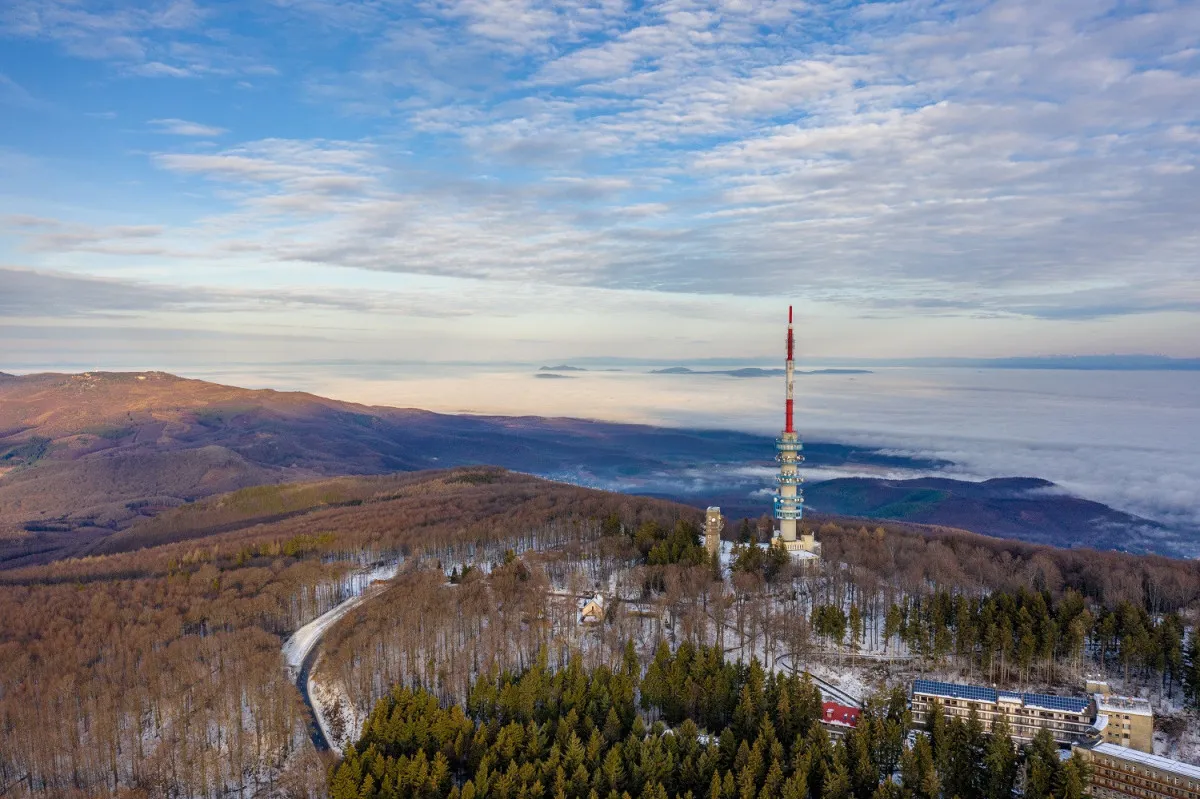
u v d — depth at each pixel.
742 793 165.25
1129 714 192.50
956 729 183.50
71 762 195.38
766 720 189.00
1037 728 198.75
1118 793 173.00
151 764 195.88
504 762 180.50
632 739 182.50
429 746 188.38
